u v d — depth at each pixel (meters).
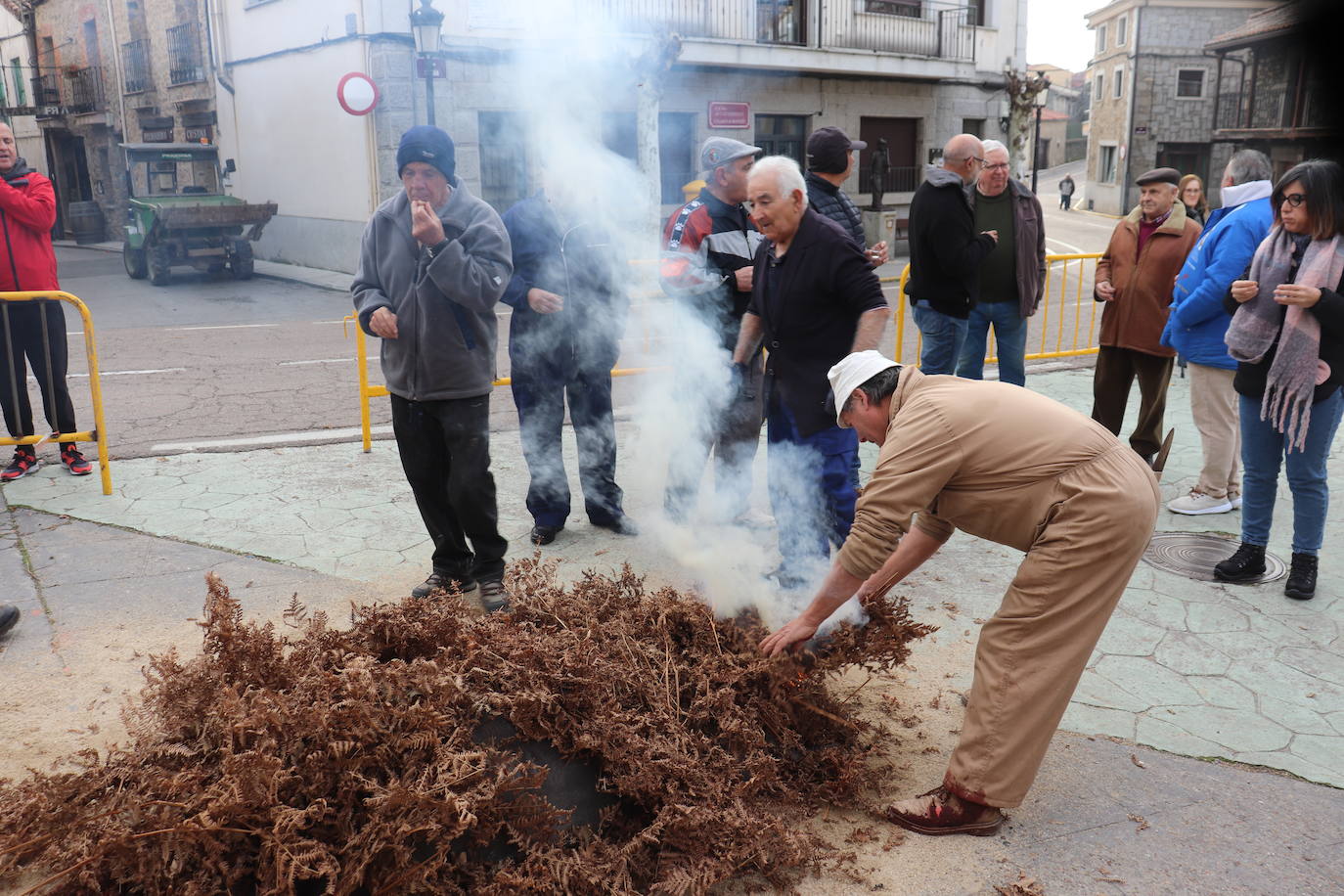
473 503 3.73
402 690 2.38
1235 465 5.12
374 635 2.77
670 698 2.72
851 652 2.88
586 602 3.09
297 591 3.98
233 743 2.21
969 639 3.70
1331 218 3.65
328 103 17.05
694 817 2.36
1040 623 2.50
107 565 4.21
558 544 4.56
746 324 4.21
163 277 16.94
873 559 2.52
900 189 22.44
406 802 2.14
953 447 2.48
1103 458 2.45
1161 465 5.66
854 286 3.51
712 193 4.31
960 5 21.59
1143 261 5.32
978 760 2.57
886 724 3.13
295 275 17.55
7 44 33.22
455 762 2.21
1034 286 5.57
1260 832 2.64
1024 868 2.50
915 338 10.52
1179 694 3.36
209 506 5.02
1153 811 2.73
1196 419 5.02
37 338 5.31
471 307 3.49
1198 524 4.96
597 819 2.49
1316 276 3.69
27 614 3.72
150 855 2.10
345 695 2.34
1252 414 4.06
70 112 28.86
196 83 22.08
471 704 2.46
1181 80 39.25
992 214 5.48
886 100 21.42
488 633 2.74
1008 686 2.54
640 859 2.43
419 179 3.46
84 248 26.31
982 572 4.34
